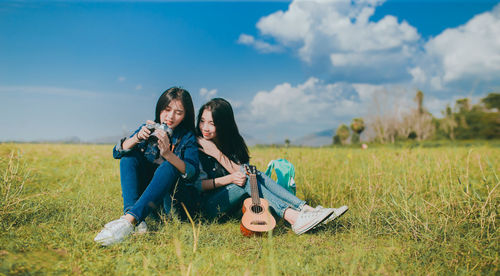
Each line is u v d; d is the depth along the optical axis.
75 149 9.32
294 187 3.38
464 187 3.54
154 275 1.84
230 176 2.99
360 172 4.64
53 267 1.86
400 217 2.82
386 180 4.15
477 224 2.59
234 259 2.15
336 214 2.73
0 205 2.57
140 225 2.43
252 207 2.81
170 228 2.58
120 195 3.83
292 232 2.79
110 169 5.61
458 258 2.08
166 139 2.56
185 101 2.83
